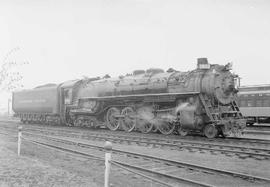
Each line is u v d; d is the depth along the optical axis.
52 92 29.95
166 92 20.73
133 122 22.66
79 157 12.39
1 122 36.38
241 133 19.33
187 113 18.84
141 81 22.44
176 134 21.30
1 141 16.36
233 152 12.72
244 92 33.31
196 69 19.98
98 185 8.24
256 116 32.31
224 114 19.28
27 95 34.16
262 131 25.38
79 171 10.20
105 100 24.75
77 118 27.53
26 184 7.70
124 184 8.79
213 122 18.48
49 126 29.20
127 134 20.56
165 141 16.61
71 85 28.06
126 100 23.22
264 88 32.09
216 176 9.19
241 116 19.73
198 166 9.84
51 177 8.48
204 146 14.88
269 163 11.00
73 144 16.08
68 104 28.23
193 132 19.97
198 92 19.02
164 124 20.73
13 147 14.18
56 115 30.11
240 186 8.21
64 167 10.70
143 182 8.91
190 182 8.41
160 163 10.92
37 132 22.25
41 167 9.65
